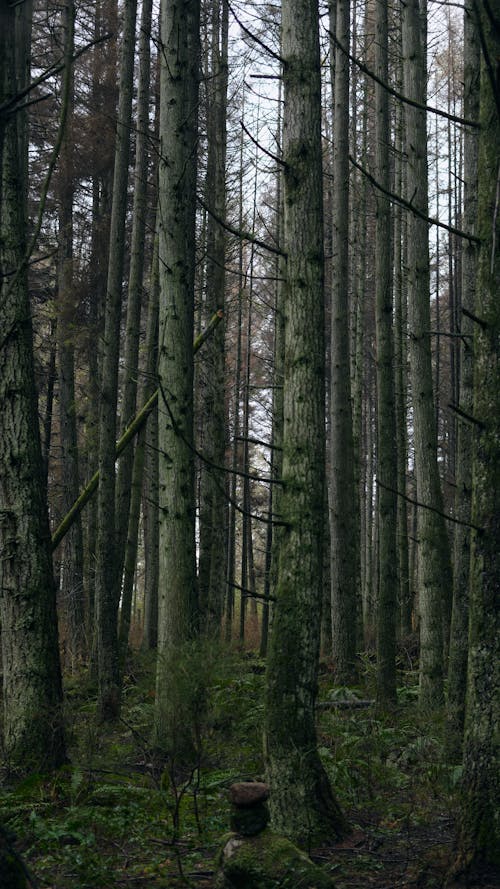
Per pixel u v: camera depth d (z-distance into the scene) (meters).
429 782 7.07
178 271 8.52
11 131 6.95
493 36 5.14
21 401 6.95
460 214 22.38
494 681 4.83
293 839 5.38
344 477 12.70
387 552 10.24
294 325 5.89
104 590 10.23
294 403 5.82
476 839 4.73
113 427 10.70
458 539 7.93
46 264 20.80
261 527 32.97
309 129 6.00
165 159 8.61
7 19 3.84
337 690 11.00
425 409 9.84
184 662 6.15
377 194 11.30
